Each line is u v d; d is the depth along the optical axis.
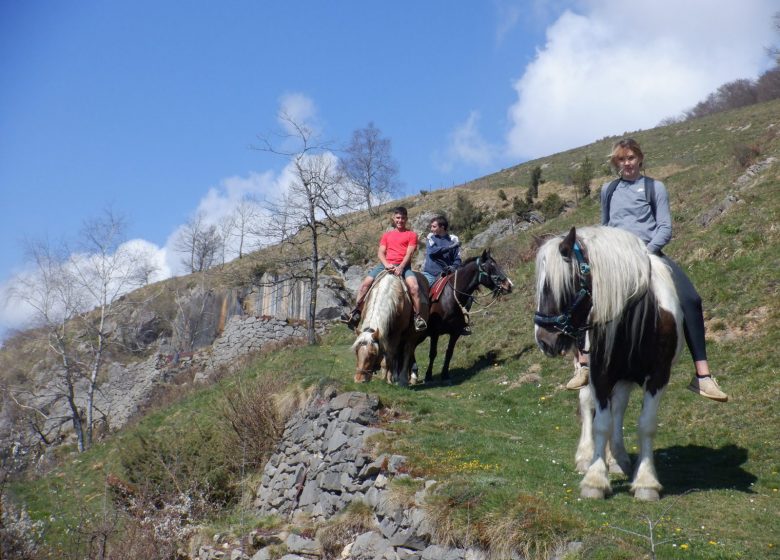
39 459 23.28
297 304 31.53
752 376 10.41
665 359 5.90
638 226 6.60
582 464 7.16
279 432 12.86
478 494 6.54
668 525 5.62
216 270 52.88
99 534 11.07
